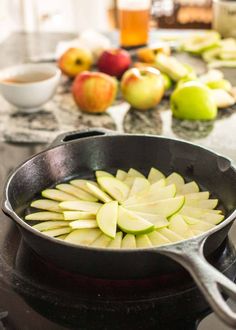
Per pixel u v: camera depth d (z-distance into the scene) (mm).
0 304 674
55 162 856
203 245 608
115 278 671
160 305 661
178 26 2266
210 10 2205
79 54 1292
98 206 801
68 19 2162
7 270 718
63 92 1261
